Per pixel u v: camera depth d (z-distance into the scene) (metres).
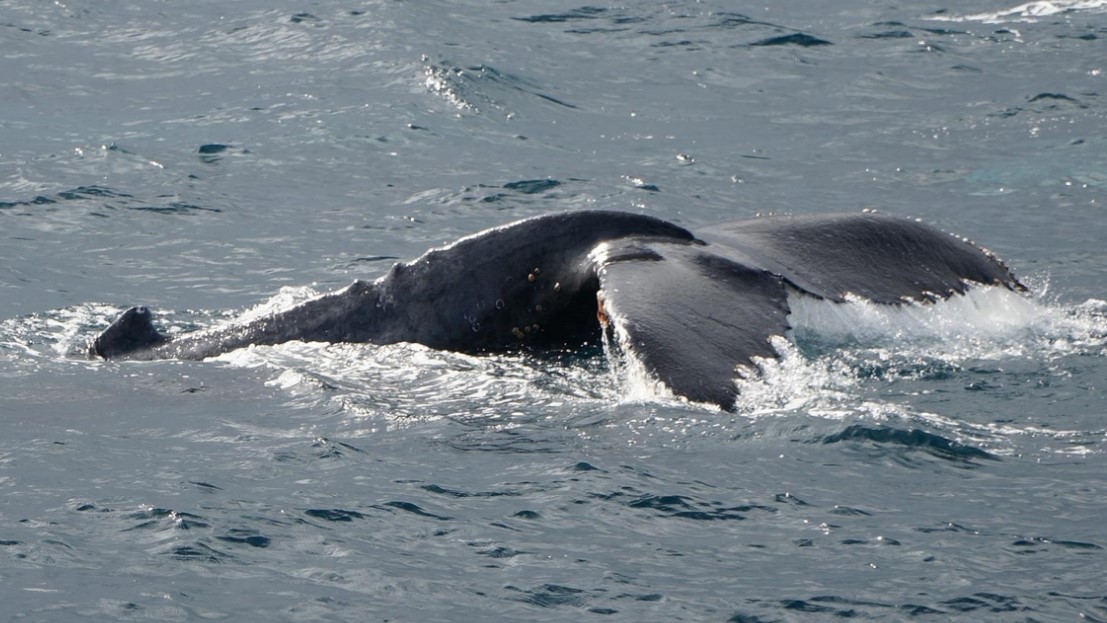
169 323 44.84
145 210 59.34
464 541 27.58
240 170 66.06
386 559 26.77
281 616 24.52
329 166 67.06
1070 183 64.06
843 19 101.00
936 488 29.80
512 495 29.58
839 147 71.69
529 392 35.19
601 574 26.25
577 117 77.12
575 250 38.53
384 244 55.41
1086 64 88.19
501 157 69.19
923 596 25.28
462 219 59.06
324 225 57.84
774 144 72.31
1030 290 43.44
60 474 30.70
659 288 35.47
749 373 33.28
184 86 82.00
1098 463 31.14
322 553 26.98
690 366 33.03
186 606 24.78
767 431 32.03
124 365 38.47
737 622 24.58
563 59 88.94
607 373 36.06
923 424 32.66
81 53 89.31
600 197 62.31
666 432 32.12
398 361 37.53
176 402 35.50
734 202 62.06
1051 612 24.67
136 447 32.41
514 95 80.25
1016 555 26.77
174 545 27.08
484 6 101.81
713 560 26.77
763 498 29.31
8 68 85.25
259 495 29.55
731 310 35.16
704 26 97.62
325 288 49.50
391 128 73.12
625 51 91.38
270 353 38.53
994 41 94.69
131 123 74.06
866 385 35.12
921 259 40.84
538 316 38.28
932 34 96.19
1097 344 39.00
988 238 55.69
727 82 85.00
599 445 31.84
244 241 55.41
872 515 28.56
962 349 37.88
